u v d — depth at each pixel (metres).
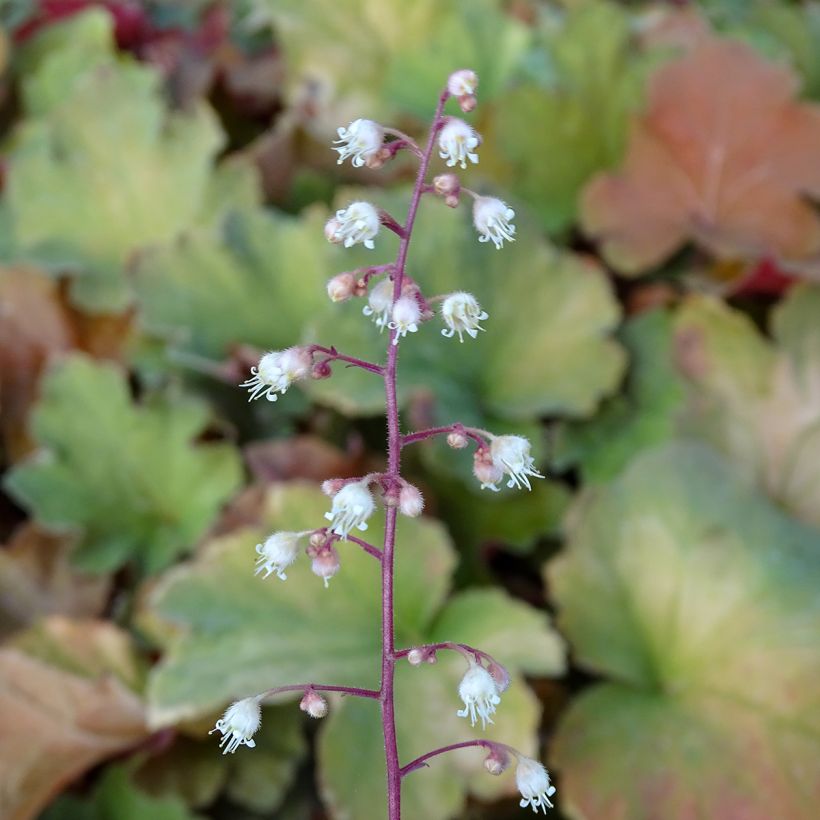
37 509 0.35
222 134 0.40
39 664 0.30
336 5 0.43
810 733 0.29
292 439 0.34
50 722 0.31
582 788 0.30
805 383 0.36
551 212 0.40
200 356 0.36
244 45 0.45
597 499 0.33
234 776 0.32
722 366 0.36
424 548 0.31
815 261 0.37
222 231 0.37
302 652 0.30
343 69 0.43
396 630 0.31
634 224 0.38
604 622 0.32
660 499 0.32
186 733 0.32
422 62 0.41
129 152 0.40
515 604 0.31
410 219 0.21
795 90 0.38
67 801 0.32
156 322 0.36
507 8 0.45
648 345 0.37
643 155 0.39
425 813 0.29
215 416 0.36
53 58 0.43
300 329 0.37
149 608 0.32
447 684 0.30
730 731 0.30
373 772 0.29
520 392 0.36
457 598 0.31
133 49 0.46
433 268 0.35
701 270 0.39
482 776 0.29
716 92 0.38
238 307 0.37
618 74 0.41
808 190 0.38
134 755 0.32
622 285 0.40
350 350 0.34
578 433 0.36
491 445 0.22
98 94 0.40
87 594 0.35
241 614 0.30
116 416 0.36
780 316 0.37
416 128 0.41
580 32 0.40
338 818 0.29
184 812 0.31
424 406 0.34
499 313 0.36
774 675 0.30
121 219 0.40
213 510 0.35
